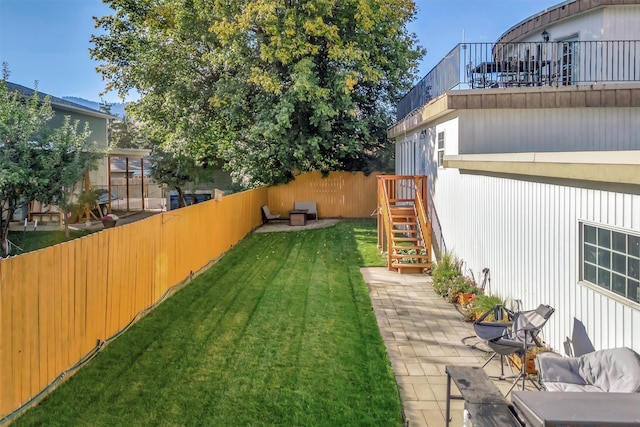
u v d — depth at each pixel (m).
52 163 13.37
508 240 7.97
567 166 5.62
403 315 8.66
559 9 12.22
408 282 11.14
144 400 5.43
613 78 10.76
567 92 9.65
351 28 19.06
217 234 13.65
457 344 7.24
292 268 12.54
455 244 10.95
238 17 17.39
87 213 18.72
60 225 18.14
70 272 5.96
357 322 8.22
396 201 13.90
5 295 4.74
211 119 20.75
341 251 14.95
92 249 6.54
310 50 17.94
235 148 21.88
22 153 13.02
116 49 21.14
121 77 21.34
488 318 7.80
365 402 5.42
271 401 5.43
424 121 12.70
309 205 23.31
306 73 17.39
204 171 24.67
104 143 25.28
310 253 14.66
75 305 6.09
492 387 4.22
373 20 18.48
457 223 10.80
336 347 7.07
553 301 6.52
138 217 21.91
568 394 3.78
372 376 6.08
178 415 5.13
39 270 5.30
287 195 23.62
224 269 12.36
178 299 9.46
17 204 13.33
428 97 12.84
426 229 12.44
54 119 20.78
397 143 19.58
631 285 4.99
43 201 13.80
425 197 13.55
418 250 12.81
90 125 23.89
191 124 20.34
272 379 5.99
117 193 31.42
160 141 24.03
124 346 6.98
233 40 17.97
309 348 7.02
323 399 5.48
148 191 32.91
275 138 18.70
